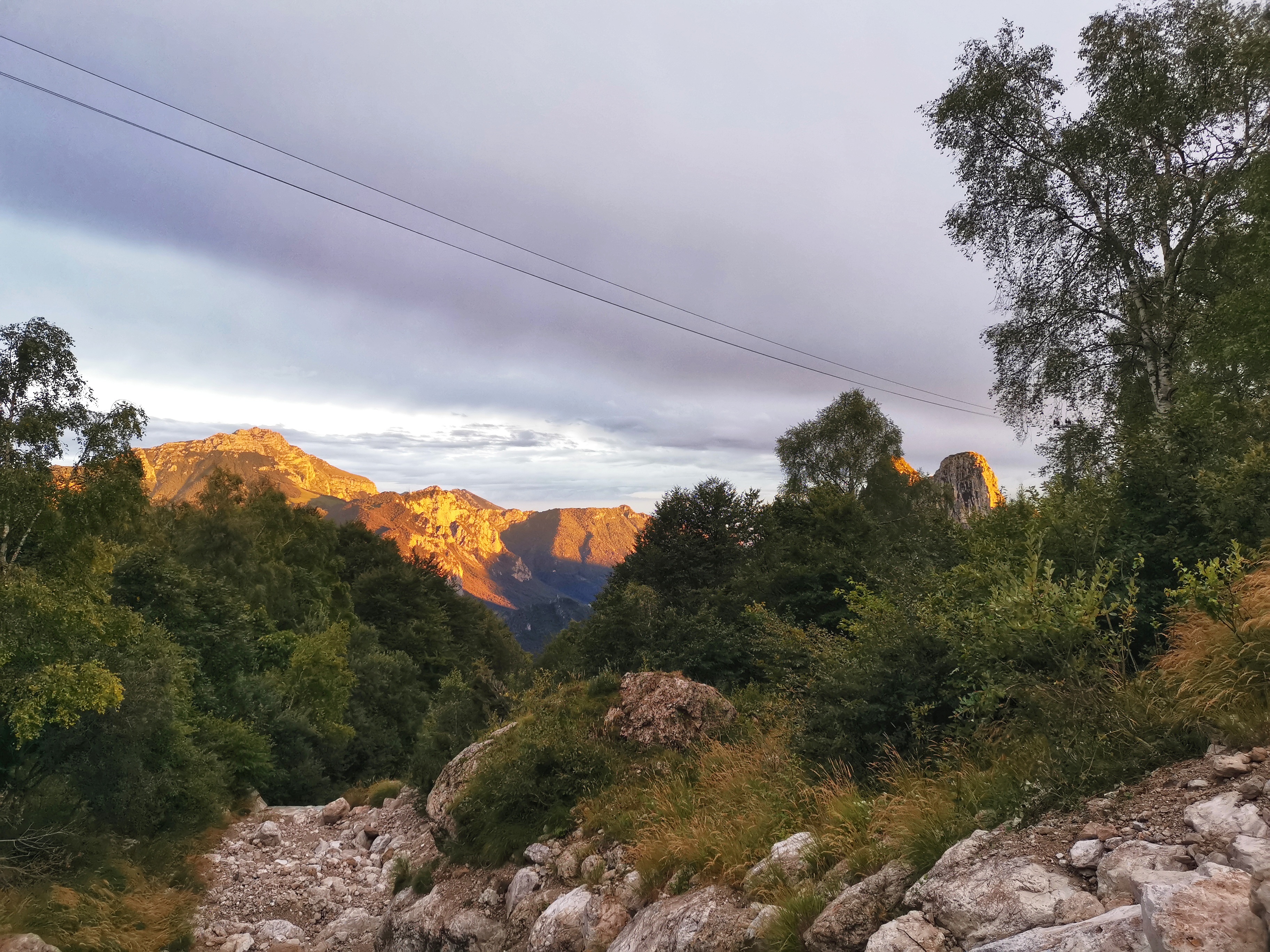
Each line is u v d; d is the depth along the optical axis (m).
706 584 33.06
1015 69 21.00
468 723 19.02
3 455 17.97
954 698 7.88
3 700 14.32
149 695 18.69
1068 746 5.55
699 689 13.51
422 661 70.94
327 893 15.54
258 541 56.75
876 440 47.41
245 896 15.77
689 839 8.47
